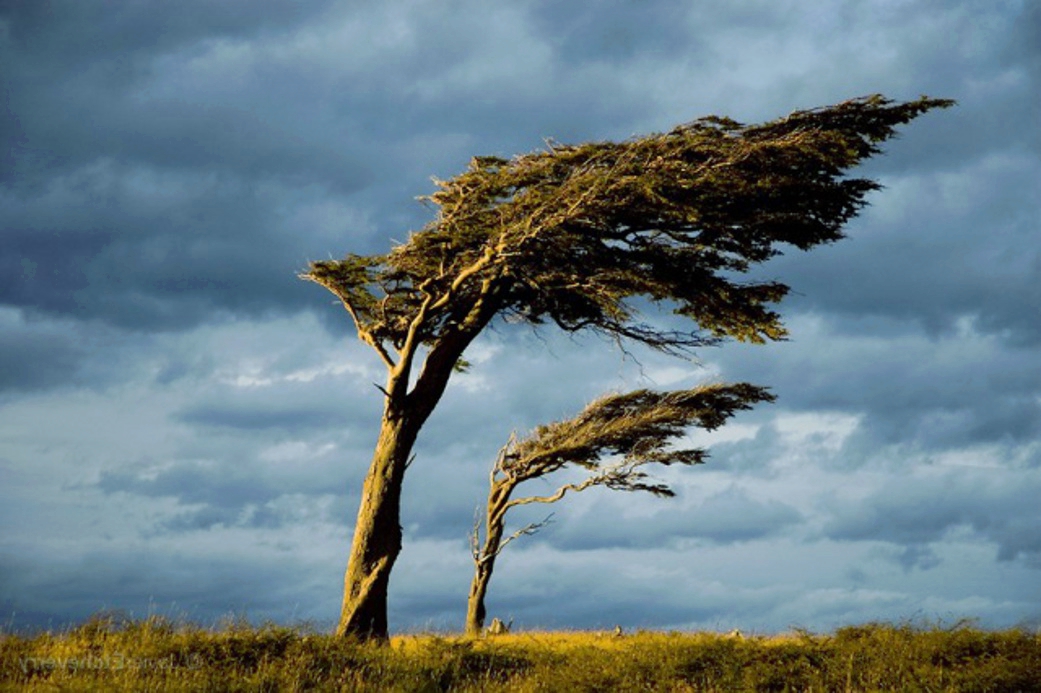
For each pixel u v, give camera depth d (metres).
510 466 37.06
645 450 35.84
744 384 35.81
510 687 18.27
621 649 20.19
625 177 22.72
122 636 19.03
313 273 26.89
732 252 25.30
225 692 16.69
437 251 25.75
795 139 22.48
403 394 26.47
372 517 25.81
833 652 18.38
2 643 18.08
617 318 27.03
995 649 17.84
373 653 20.08
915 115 23.03
